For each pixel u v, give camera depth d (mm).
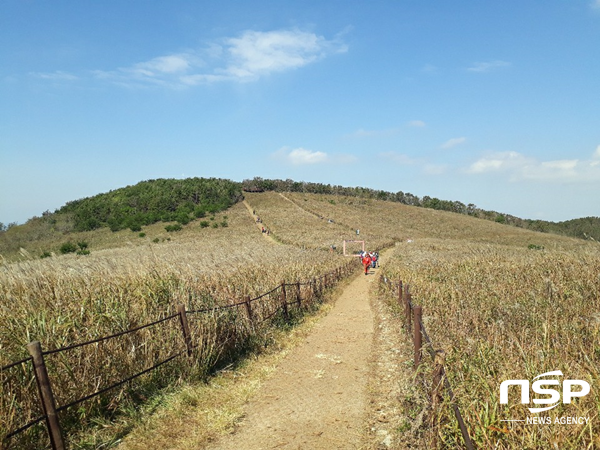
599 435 3387
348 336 10461
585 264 13203
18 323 5891
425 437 4195
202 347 7438
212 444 4883
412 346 8156
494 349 5215
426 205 147000
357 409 5758
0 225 45125
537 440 3498
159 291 8289
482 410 3877
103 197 131625
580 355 4816
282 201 120250
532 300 9523
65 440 4926
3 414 4594
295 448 4711
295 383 6930
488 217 134625
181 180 149500
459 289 11992
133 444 4879
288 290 13773
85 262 10703
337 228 84625
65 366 5480
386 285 18156
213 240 65562
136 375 5820
